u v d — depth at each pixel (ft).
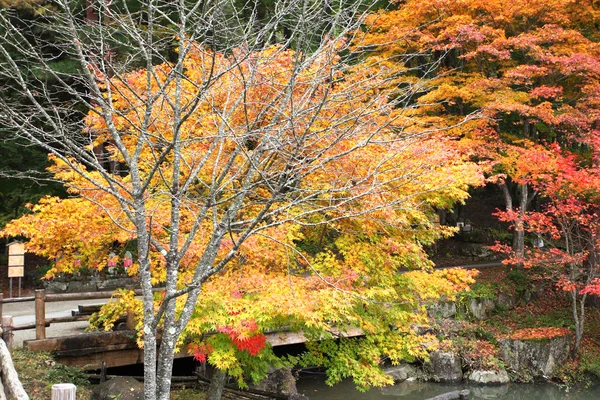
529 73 53.93
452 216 95.30
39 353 36.17
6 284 63.36
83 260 34.47
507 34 65.57
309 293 29.25
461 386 54.39
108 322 35.24
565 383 55.06
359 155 26.71
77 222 28.48
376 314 35.47
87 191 28.30
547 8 58.49
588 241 57.16
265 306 27.78
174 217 20.04
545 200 99.60
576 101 65.05
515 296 66.69
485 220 98.68
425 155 31.60
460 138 61.77
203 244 27.09
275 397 39.17
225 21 23.08
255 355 34.17
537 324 62.39
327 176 26.68
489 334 59.47
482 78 58.95
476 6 57.57
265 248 29.37
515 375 56.24
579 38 57.00
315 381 52.70
